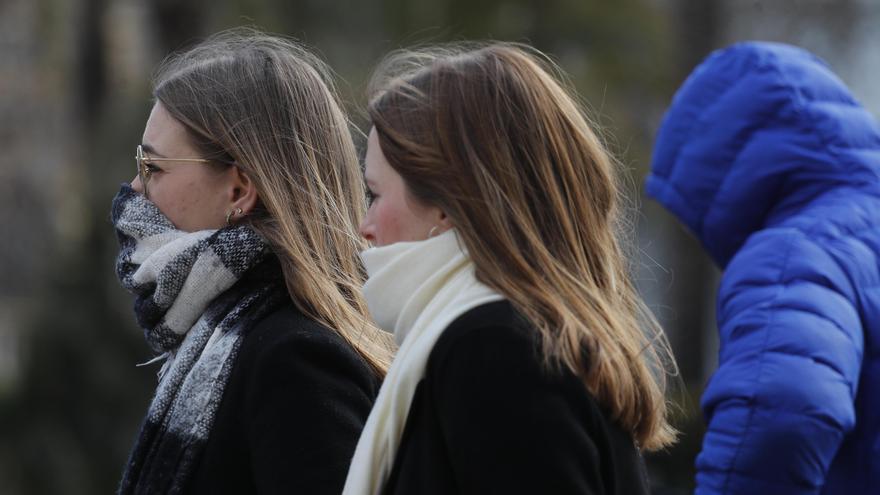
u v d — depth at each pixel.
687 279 30.91
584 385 5.85
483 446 5.70
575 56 35.88
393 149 6.35
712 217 11.33
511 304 5.95
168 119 8.05
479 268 6.10
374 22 35.03
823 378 9.14
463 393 5.79
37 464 31.52
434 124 6.29
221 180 7.98
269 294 7.87
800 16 35.34
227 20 35.81
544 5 35.41
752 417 9.16
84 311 32.53
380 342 8.12
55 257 34.25
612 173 6.66
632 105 36.88
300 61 8.33
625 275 6.59
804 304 9.42
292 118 8.08
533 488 5.62
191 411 7.54
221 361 7.59
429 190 6.27
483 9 34.47
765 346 9.33
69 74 51.00
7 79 58.06
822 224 10.02
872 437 9.41
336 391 7.39
